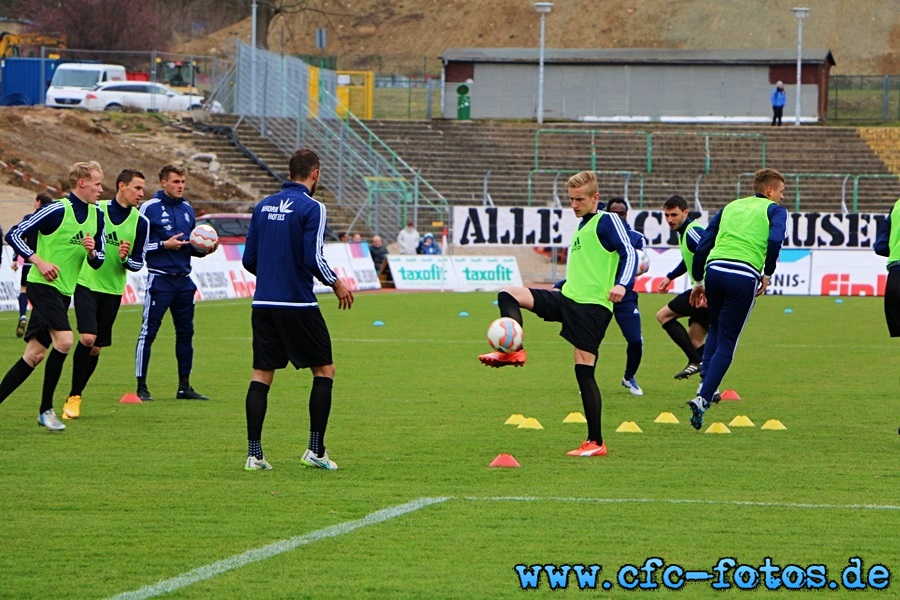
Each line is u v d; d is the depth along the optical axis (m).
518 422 23.78
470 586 12.72
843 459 20.12
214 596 12.27
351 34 199.00
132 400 26.50
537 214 73.31
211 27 189.00
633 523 15.36
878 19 192.38
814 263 69.94
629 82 117.00
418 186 94.38
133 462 19.36
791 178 98.81
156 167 85.94
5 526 15.05
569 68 117.19
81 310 23.78
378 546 14.20
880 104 135.88
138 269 24.53
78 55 125.38
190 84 106.75
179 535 14.66
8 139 80.88
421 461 19.66
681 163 101.38
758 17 193.62
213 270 60.91
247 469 18.67
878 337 44.09
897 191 98.44
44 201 35.59
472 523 15.31
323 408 18.78
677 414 25.52
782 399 27.86
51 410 22.58
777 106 109.00
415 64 191.25
